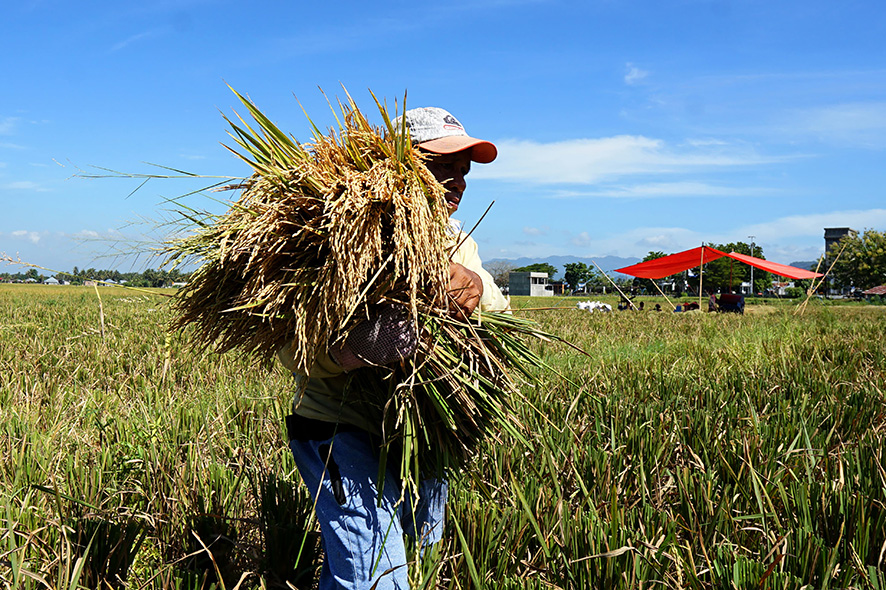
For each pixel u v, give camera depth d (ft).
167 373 22.06
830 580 8.49
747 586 8.25
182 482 11.34
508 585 8.73
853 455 12.82
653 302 143.23
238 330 7.85
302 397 8.04
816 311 68.64
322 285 6.69
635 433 14.02
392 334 6.93
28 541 9.06
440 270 7.01
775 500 11.06
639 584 8.23
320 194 6.88
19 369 23.84
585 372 22.47
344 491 7.36
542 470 12.00
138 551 10.42
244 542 10.03
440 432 7.80
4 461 12.34
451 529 10.15
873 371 23.77
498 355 8.05
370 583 7.25
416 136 8.41
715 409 17.58
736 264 177.17
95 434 14.66
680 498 11.10
